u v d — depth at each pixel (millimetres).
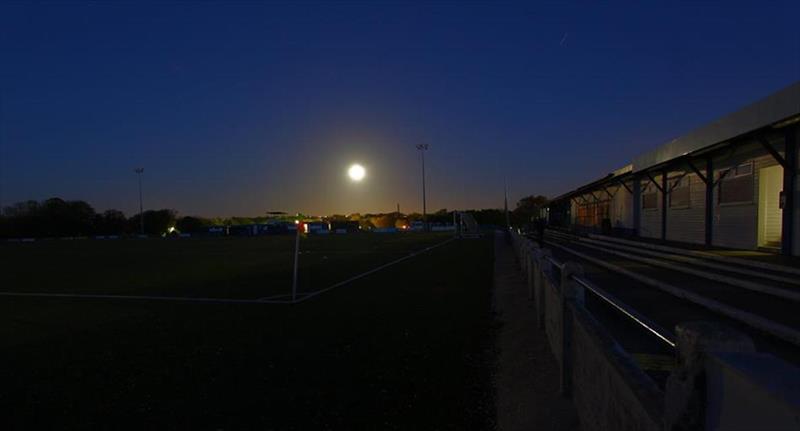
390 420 4766
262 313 10891
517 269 18766
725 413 1329
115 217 102188
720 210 14992
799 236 10867
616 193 27359
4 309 12242
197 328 9391
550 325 6473
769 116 9570
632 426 2205
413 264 22797
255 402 5367
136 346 8055
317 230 89125
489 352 7082
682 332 1571
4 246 54594
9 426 4902
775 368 1217
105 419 5023
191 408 5250
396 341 7859
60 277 20203
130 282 17906
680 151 14281
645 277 10617
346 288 14805
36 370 6809
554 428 4270
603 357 2824
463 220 58531
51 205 96625
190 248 43469
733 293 8352
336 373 6281
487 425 4574
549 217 56469
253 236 77875
